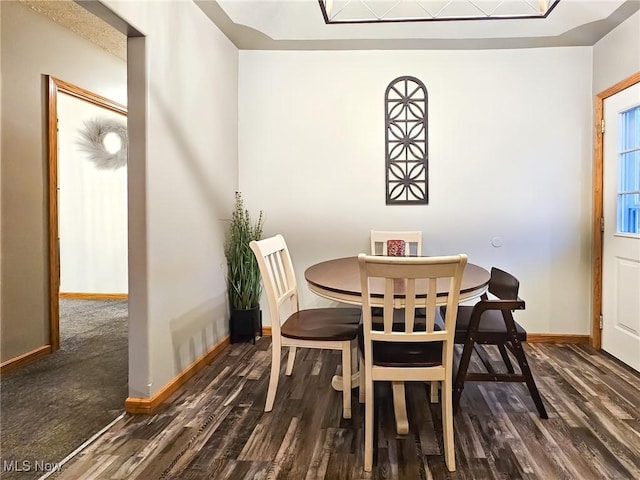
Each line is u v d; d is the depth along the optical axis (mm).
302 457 1793
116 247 5281
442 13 2947
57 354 3123
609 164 3045
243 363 2924
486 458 1776
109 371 2777
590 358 2984
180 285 2549
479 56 3320
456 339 2166
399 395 2039
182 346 2576
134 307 2195
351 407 2242
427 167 3375
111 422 2094
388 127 3389
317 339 2145
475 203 3359
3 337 2783
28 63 2982
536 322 3361
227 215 3305
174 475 1667
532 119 3301
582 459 1760
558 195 3299
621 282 2906
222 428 2033
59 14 3098
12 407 2258
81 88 3459
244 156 3502
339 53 3412
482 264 3371
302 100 3449
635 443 1878
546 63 3273
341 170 3443
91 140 5246
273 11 2957
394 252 2594
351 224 3451
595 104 3178
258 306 3443
